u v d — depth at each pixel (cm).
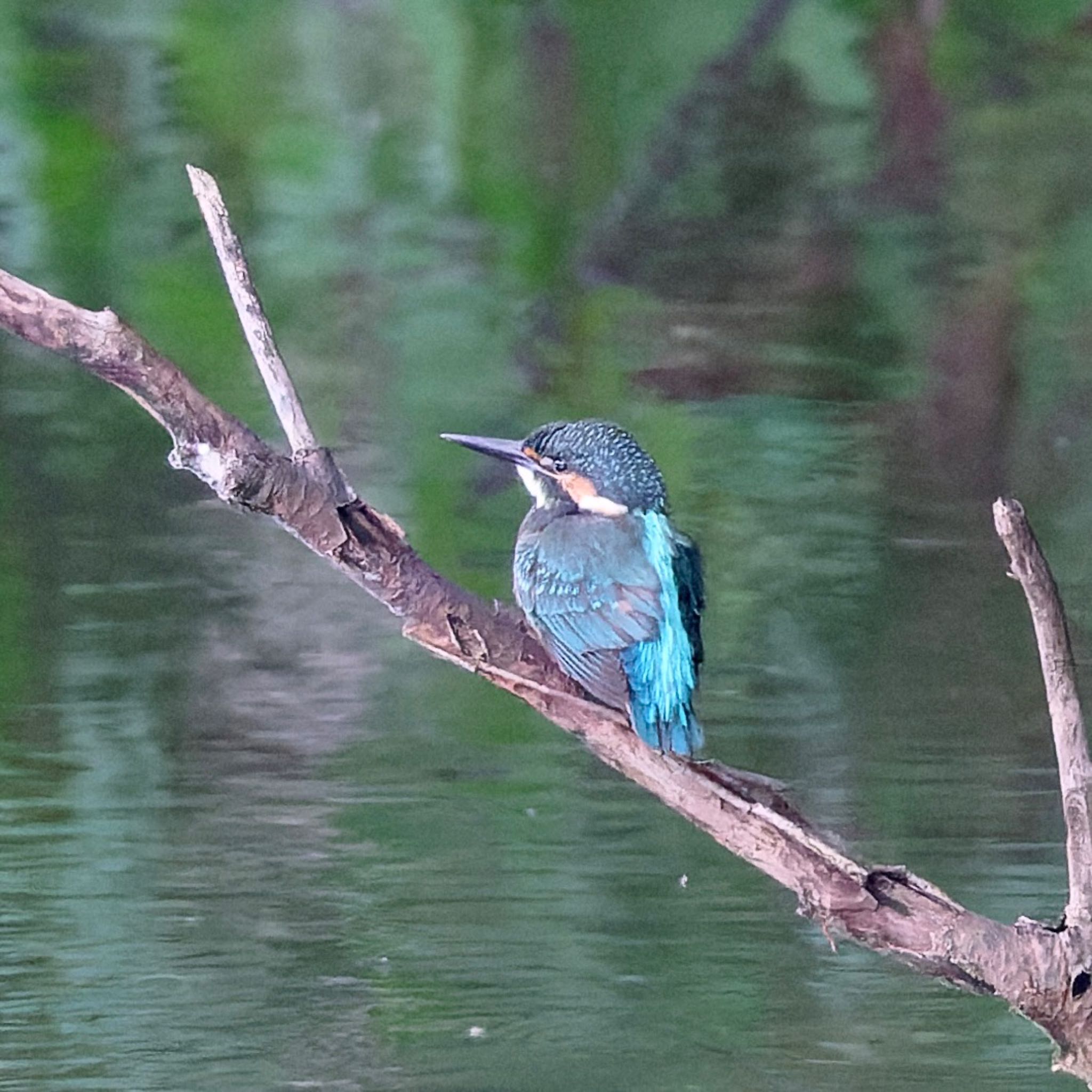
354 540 649
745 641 1239
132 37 2316
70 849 972
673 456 1498
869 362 1717
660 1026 839
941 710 1143
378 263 1892
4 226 1927
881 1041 841
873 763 1076
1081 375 1678
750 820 671
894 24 2370
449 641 688
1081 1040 670
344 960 892
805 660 1213
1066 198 2141
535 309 1803
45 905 926
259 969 888
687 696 690
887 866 672
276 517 637
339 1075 815
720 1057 832
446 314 1775
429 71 2303
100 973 880
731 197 2141
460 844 991
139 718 1095
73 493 1392
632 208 2086
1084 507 1427
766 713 1145
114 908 919
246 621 1220
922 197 2152
